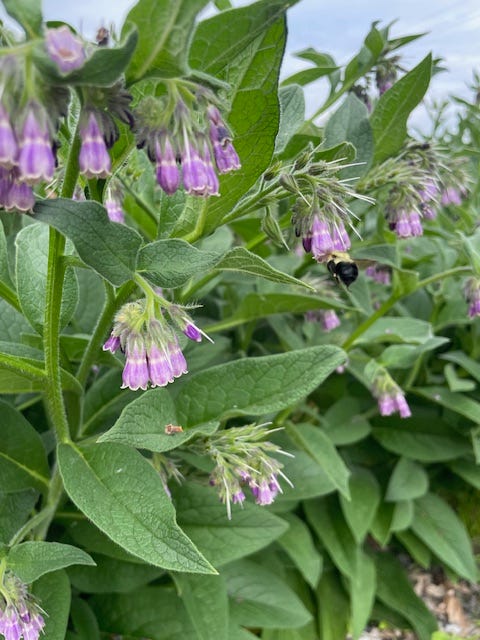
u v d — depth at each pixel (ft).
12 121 0.36
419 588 1.30
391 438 1.23
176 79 0.44
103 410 0.81
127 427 0.58
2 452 0.69
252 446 0.68
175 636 0.83
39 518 0.68
